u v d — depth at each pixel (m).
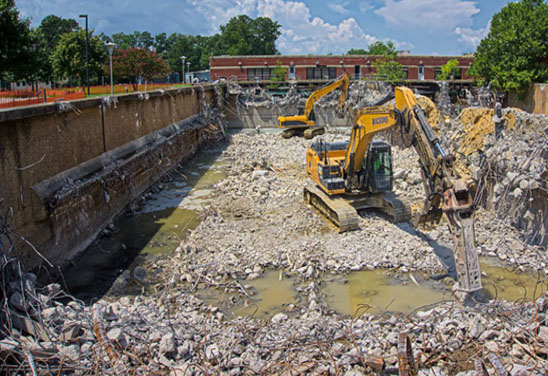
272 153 29.95
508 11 36.50
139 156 20.02
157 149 22.59
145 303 10.95
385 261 12.90
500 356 8.12
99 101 16.66
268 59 57.09
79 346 7.99
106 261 13.84
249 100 48.41
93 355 7.71
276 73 53.69
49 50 63.31
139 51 51.59
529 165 14.09
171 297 11.25
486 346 8.42
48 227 12.59
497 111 16.88
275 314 10.55
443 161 10.38
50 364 7.52
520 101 35.53
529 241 13.80
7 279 8.76
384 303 10.92
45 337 7.99
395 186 19.48
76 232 14.10
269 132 43.69
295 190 20.14
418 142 11.45
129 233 16.22
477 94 41.31
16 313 8.22
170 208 19.16
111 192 16.84
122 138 19.30
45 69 46.16
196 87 34.97
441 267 12.59
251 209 17.95
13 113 11.06
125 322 8.98
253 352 8.41
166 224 17.11
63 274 12.92
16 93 28.22
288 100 47.88
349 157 15.42
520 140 15.28
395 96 12.60
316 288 11.75
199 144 33.28
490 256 13.25
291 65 57.25
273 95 50.03
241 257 13.48
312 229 15.30
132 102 20.53
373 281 12.07
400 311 10.50
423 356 8.18
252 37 97.62
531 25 34.34
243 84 50.97
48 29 93.50
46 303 8.77
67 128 14.30
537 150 14.05
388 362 8.08
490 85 38.03
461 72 56.69
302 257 13.20
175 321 9.80
